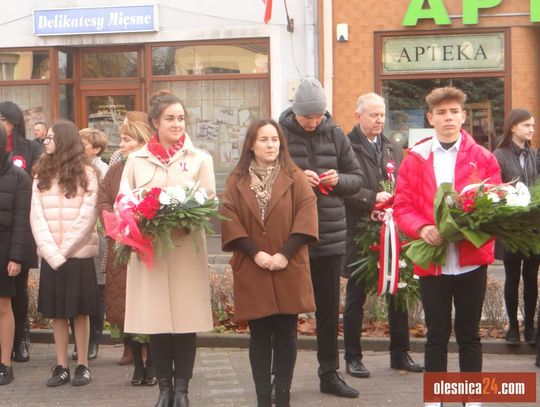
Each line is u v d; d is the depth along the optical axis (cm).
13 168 825
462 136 653
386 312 974
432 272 645
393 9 1712
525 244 627
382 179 808
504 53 1700
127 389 791
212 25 1777
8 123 966
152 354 700
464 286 645
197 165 706
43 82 1844
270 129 675
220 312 988
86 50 1853
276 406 680
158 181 695
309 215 670
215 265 1489
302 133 747
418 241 646
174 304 688
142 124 807
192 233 684
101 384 809
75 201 798
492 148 1716
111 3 1798
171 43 1795
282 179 675
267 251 664
